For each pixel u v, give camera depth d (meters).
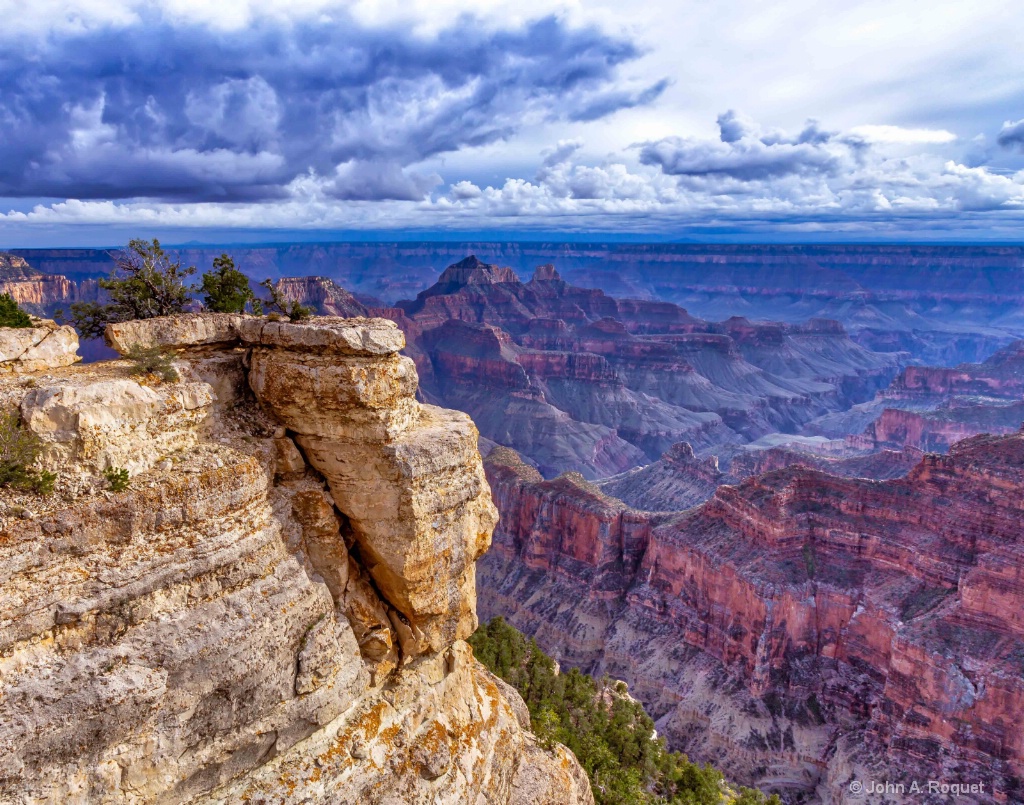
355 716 25.14
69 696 17.45
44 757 17.09
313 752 23.30
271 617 21.91
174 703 19.44
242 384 26.12
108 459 19.59
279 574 22.70
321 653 23.36
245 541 21.72
